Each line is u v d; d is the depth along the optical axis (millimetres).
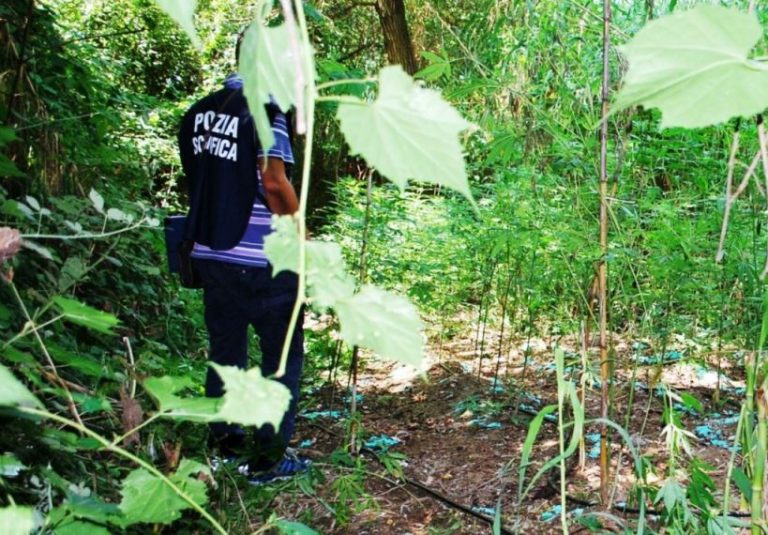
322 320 4711
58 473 1289
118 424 1485
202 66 8844
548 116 2432
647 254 3076
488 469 2764
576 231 2623
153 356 2309
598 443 2885
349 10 7309
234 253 2332
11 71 2441
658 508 2135
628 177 2723
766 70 375
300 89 400
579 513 2258
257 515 2271
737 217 2721
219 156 2299
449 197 4746
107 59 5703
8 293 1590
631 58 392
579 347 3516
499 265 4430
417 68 7180
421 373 442
